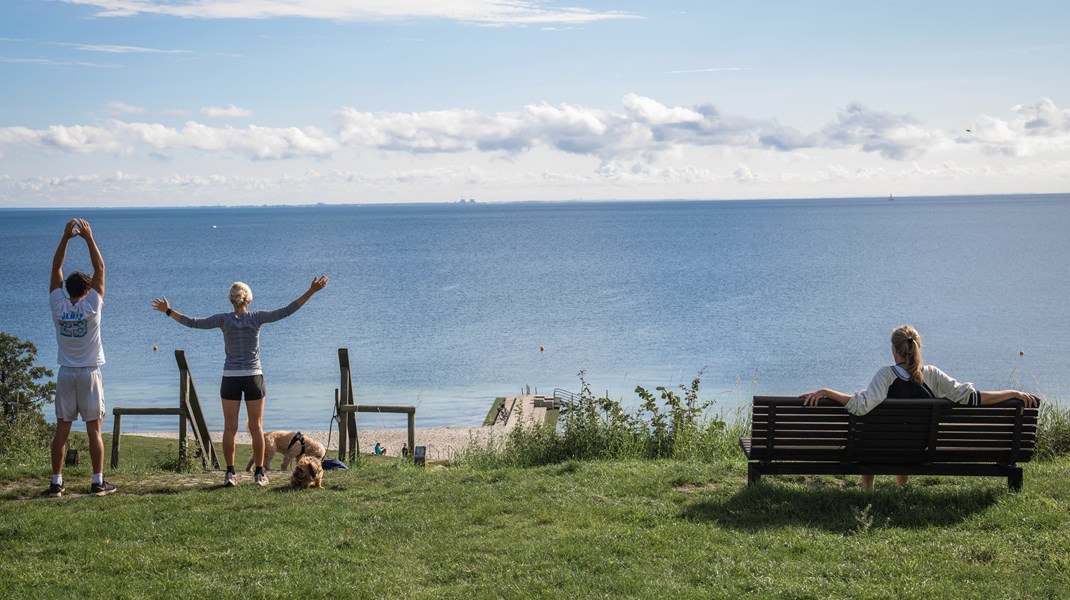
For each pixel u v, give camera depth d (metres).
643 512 7.30
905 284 120.75
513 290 118.00
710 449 10.89
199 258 191.25
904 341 7.40
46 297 115.12
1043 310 93.19
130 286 128.25
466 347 72.88
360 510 7.57
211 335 82.88
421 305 103.12
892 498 7.31
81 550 6.46
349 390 11.17
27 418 24.89
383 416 46.25
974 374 58.69
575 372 61.00
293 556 6.32
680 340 75.19
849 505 7.22
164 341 78.50
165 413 10.94
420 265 163.62
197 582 5.80
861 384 55.50
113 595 5.58
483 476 8.96
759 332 79.50
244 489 8.48
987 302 100.56
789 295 108.88
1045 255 172.12
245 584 5.80
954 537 6.37
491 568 6.00
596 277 135.25
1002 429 7.36
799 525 6.78
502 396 52.69
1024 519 6.68
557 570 5.90
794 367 61.84
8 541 6.73
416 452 11.06
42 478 8.91
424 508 7.62
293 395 52.66
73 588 5.70
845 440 7.45
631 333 79.62
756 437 7.53
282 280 136.25
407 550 6.47
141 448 25.19
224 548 6.54
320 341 77.31
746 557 6.05
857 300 103.12
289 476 9.30
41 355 69.62
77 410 8.19
